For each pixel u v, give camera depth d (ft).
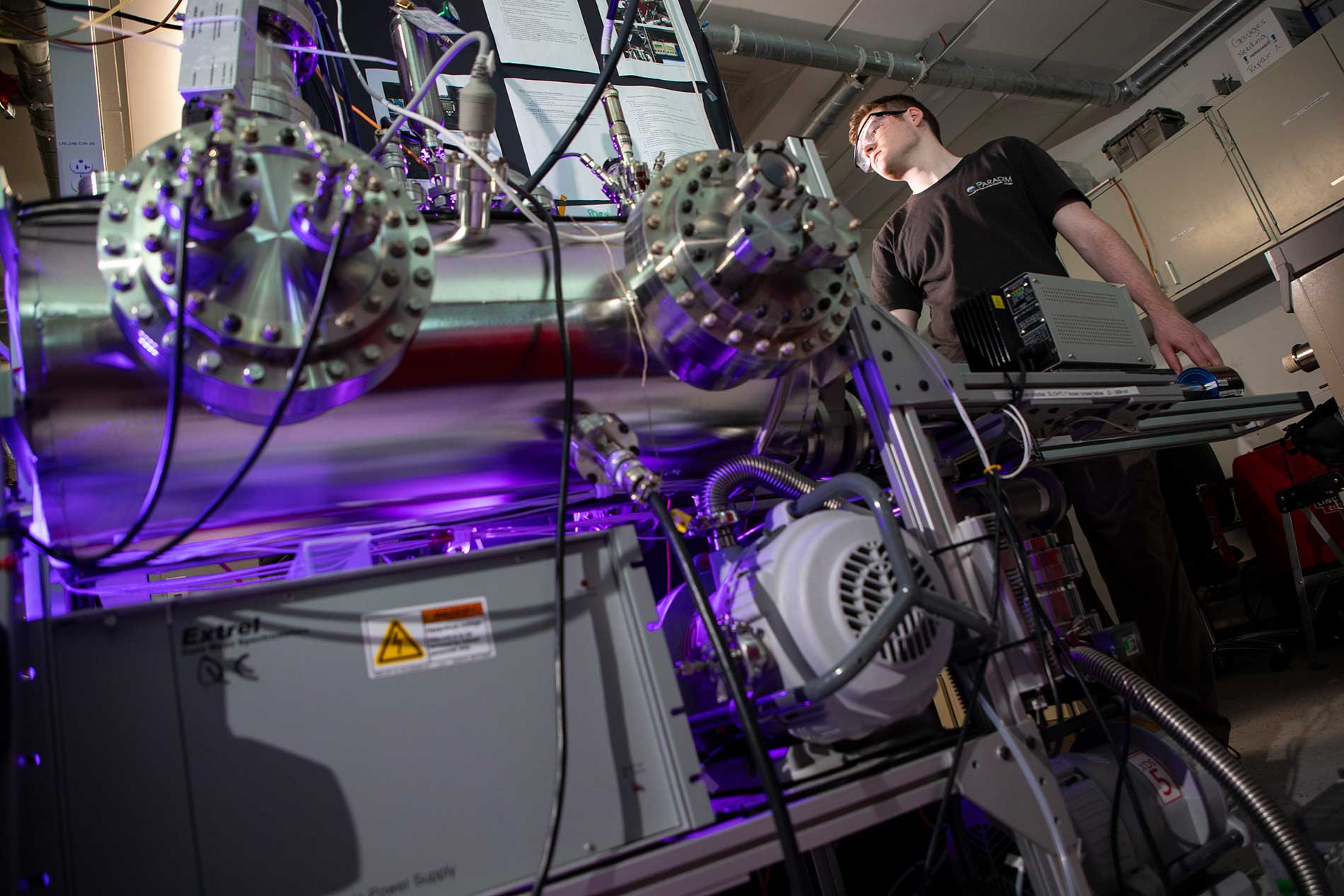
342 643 2.01
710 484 2.89
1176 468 12.64
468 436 2.65
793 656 2.35
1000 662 2.78
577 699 2.18
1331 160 12.32
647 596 2.33
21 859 1.59
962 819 3.14
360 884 1.84
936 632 2.46
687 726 2.23
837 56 12.83
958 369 3.24
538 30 5.49
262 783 1.84
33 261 2.12
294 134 2.23
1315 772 5.23
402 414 2.50
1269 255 12.94
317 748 1.91
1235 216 13.34
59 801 1.68
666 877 2.06
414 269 2.32
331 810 1.87
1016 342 3.69
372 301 2.18
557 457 2.86
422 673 2.06
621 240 3.02
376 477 2.60
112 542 2.32
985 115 16.01
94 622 1.84
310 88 4.56
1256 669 10.42
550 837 1.86
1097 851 2.96
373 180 2.32
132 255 2.04
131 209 2.08
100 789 1.73
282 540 2.76
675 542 2.25
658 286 2.71
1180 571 6.48
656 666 2.25
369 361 2.20
